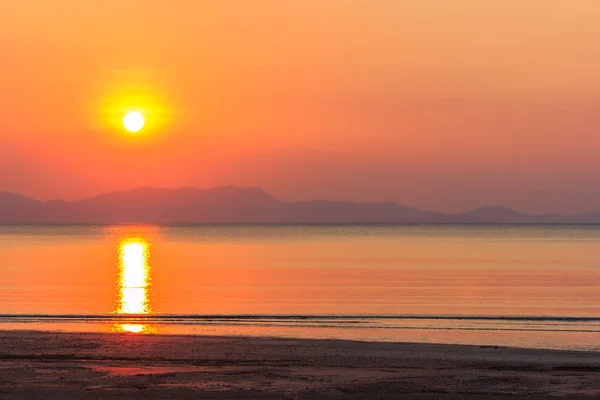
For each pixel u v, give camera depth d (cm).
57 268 9150
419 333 3891
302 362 2900
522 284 6994
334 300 5638
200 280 7438
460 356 3066
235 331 3919
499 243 19012
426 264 10125
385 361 2930
